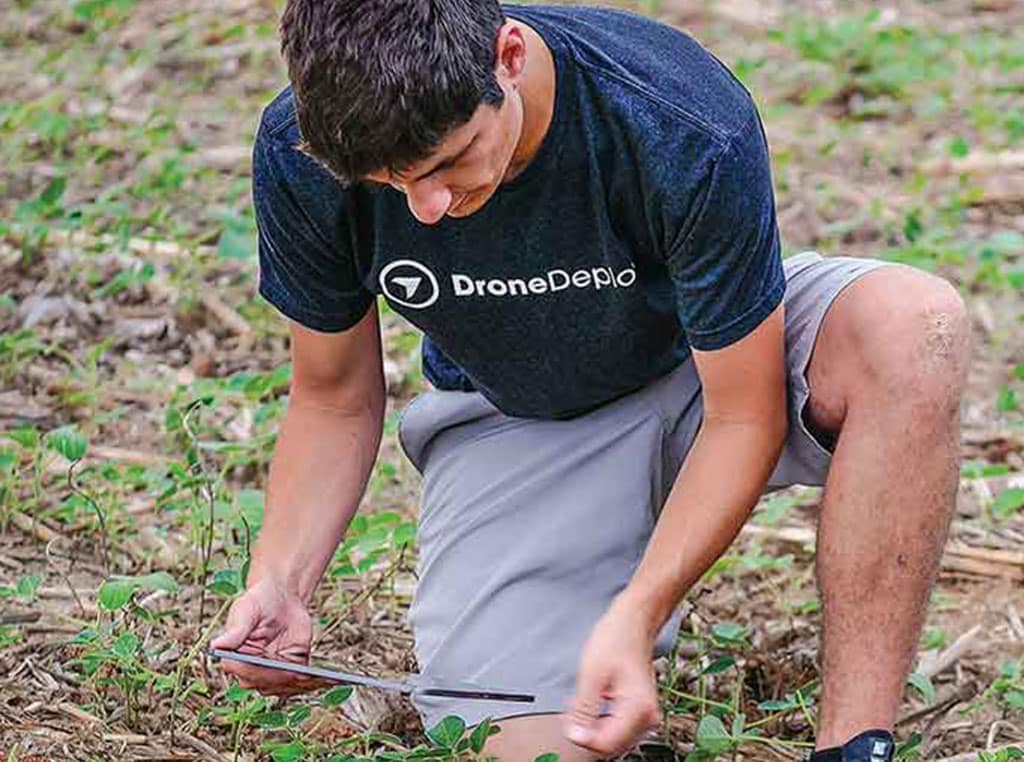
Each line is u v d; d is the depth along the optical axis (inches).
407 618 140.3
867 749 106.0
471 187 96.3
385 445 176.9
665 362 120.3
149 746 125.2
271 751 119.0
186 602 145.2
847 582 108.7
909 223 210.5
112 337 194.9
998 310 205.8
